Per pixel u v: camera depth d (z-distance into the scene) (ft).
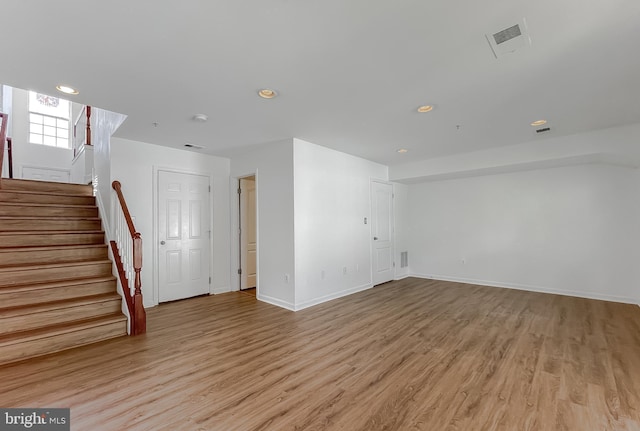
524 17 5.43
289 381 7.27
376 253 18.33
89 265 11.32
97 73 7.29
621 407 6.16
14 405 6.30
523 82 8.00
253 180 18.07
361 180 17.25
